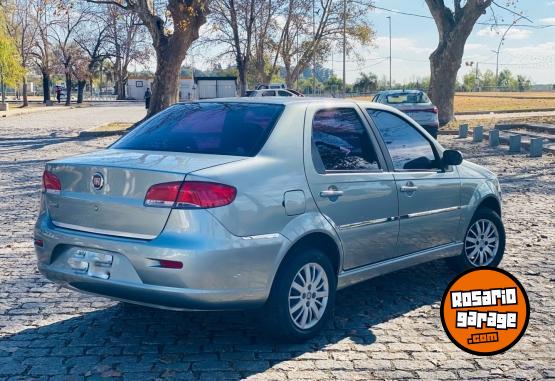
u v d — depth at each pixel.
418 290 6.51
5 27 54.88
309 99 5.57
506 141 22.80
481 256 6.97
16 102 75.81
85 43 72.19
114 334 5.25
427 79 76.12
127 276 4.51
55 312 5.77
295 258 4.88
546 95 76.44
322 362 4.73
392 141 5.96
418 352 4.95
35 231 5.07
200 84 62.41
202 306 4.43
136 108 61.03
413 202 5.92
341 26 52.25
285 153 4.96
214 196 4.42
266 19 50.75
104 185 4.66
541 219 10.20
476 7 29.25
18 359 4.74
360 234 5.40
